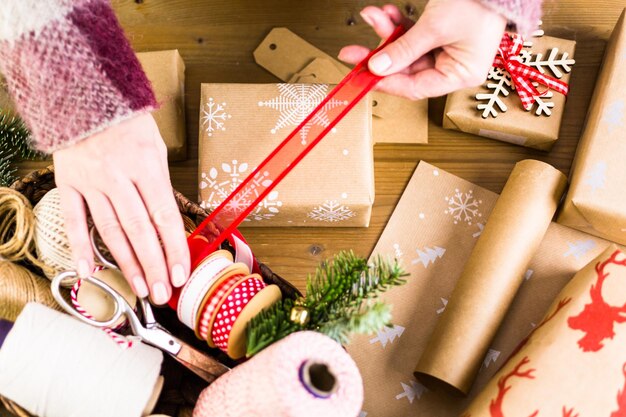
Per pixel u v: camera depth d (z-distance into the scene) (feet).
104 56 2.04
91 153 2.14
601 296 2.31
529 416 2.15
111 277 2.21
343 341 1.81
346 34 3.15
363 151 2.69
